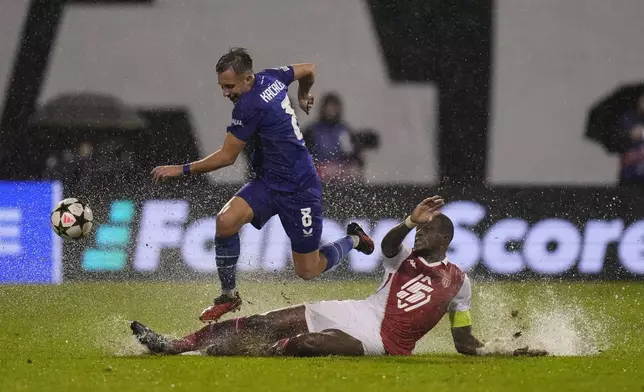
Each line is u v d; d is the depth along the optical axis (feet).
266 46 112.68
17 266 102.68
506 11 113.29
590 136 111.24
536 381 44.96
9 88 109.81
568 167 110.42
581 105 111.86
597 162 110.63
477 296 91.66
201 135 110.93
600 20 113.09
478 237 108.78
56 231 62.34
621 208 109.09
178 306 83.66
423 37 112.68
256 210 58.54
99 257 103.91
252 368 47.91
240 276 101.45
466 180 110.52
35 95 109.91
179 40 112.27
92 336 64.85
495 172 110.63
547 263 107.86
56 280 102.53
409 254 55.72
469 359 53.88
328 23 113.09
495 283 104.53
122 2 112.57
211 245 105.40
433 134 111.24
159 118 110.63
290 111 58.44
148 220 105.91
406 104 111.86
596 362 53.36
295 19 113.09
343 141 108.88
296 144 58.44
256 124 57.21
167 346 53.67
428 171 110.52
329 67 112.47
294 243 60.29
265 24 112.88
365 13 112.88
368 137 110.93
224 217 57.41
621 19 113.09
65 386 42.57
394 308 54.24
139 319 75.61
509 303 86.74
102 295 90.38
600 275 107.45
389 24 112.78
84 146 108.88
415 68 112.37
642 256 107.76
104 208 106.52
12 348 58.08
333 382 43.65
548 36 113.09
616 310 82.07
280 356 52.95
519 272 107.55
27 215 105.60
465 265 107.55
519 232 108.99
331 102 108.78
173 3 112.68
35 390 41.52
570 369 49.80
